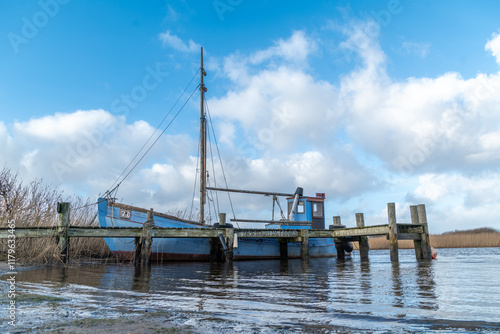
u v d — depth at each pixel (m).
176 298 5.60
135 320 3.95
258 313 4.45
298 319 4.12
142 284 7.43
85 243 16.02
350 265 13.63
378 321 4.04
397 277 8.95
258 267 12.51
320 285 7.38
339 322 4.00
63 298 5.32
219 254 15.23
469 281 7.98
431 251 17.66
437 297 5.74
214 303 5.16
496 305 5.01
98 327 3.60
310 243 19.91
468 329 3.71
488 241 35.22
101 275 9.20
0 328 3.50
